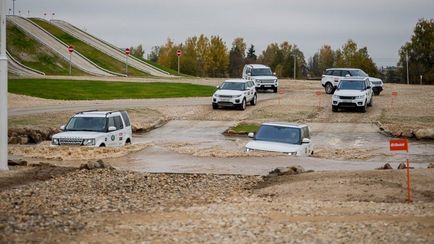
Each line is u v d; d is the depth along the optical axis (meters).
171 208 12.02
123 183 15.16
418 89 58.41
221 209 11.88
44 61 78.50
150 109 41.28
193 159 20.69
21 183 14.81
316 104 44.72
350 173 15.94
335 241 9.24
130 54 100.31
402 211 11.58
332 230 9.95
